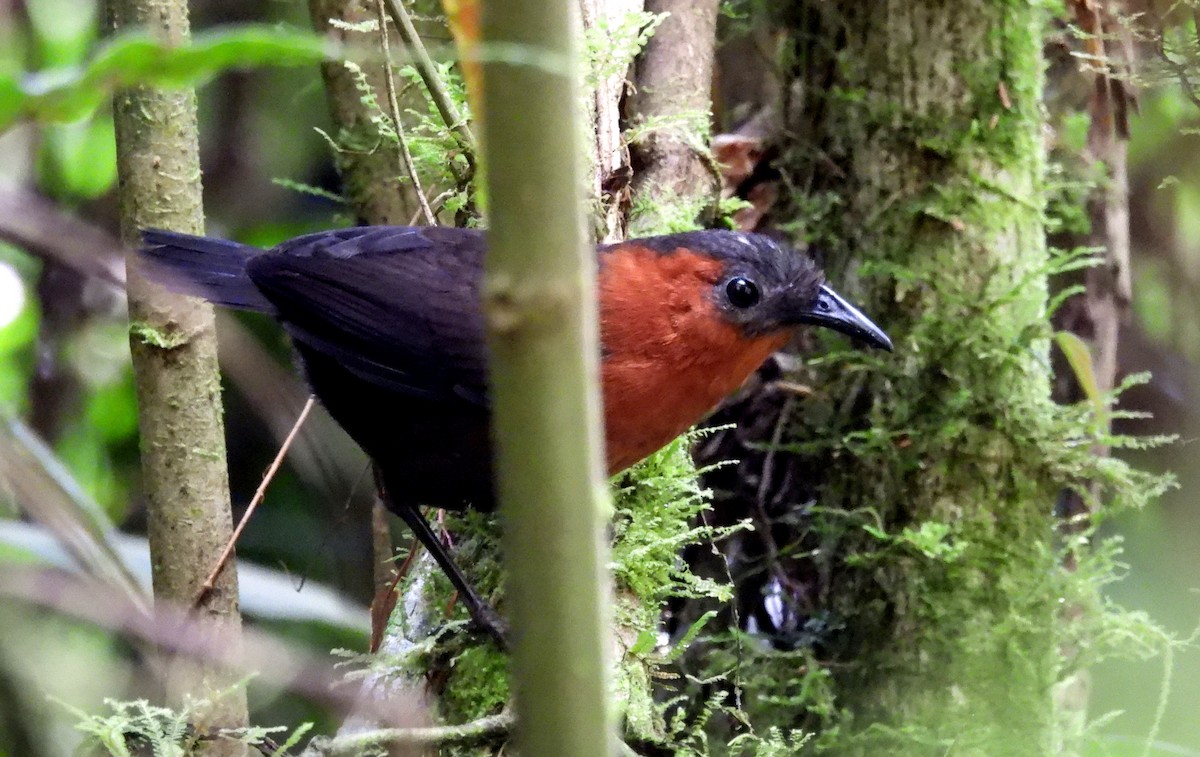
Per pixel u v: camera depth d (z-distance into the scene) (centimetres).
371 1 557
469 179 566
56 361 755
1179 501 739
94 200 767
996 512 602
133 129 503
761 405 678
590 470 182
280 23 714
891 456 612
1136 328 771
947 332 606
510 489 181
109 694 642
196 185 516
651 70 624
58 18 784
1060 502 668
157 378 494
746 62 743
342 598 718
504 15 171
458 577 505
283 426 682
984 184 607
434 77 505
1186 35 604
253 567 678
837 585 633
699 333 536
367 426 577
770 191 697
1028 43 607
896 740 594
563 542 181
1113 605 595
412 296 557
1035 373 614
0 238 343
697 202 607
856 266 632
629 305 532
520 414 179
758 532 671
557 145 174
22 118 154
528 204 174
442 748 434
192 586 492
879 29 617
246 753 466
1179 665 677
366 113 641
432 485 565
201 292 504
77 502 444
